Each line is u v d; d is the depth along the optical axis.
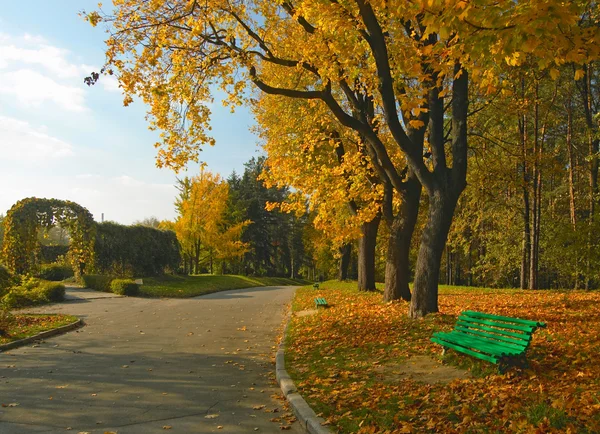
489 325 7.16
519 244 26.64
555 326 9.27
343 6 9.12
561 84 21.22
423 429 4.69
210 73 11.48
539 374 6.20
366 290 21.61
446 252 37.25
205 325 14.26
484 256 30.33
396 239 15.34
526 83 19.09
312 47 10.98
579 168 26.61
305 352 9.12
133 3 10.68
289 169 16.44
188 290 29.88
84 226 26.98
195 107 11.91
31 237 24.61
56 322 13.79
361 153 15.37
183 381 7.38
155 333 12.55
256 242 68.25
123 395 6.56
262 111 20.20
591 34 5.48
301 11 9.45
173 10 10.84
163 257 37.19
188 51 11.33
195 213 46.16
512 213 26.14
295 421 5.56
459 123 10.75
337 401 5.90
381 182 16.28
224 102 11.76
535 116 20.28
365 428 4.80
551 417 4.55
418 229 35.31
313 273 79.50
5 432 5.11
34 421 5.46
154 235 36.44
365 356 8.30
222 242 47.41
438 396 5.73
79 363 8.69
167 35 10.88
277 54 13.20
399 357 7.98
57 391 6.74
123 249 33.22
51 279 31.36
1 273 19.77
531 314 11.08
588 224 17.92
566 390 5.33
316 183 15.77
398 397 5.84
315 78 15.98
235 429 5.25
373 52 9.60
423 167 10.75
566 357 6.87
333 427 4.99
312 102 15.73
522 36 4.98
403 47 8.78
